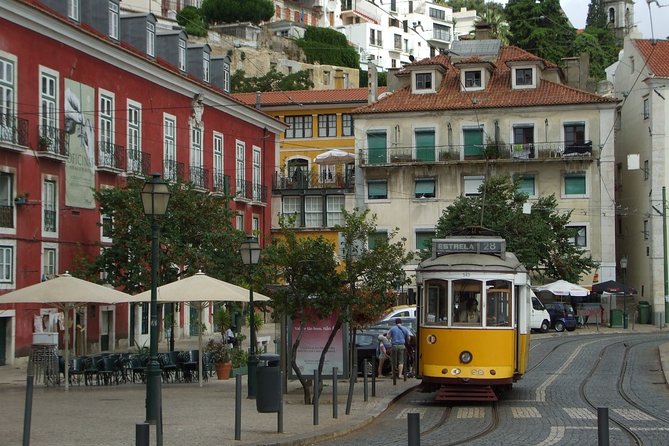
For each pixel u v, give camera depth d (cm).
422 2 14075
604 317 5847
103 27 3916
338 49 11381
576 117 6019
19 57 3241
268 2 10994
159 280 3300
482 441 1562
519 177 5759
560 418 1877
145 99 4169
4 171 3169
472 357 2102
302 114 7319
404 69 6581
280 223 2277
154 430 1642
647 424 1766
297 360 2339
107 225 3388
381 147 6294
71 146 3553
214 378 2862
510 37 9562
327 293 2206
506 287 2127
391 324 3347
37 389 2488
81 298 2348
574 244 6000
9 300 2356
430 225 6203
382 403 2127
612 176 5975
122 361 2680
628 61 6569
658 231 6006
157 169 4250
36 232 3347
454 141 6188
